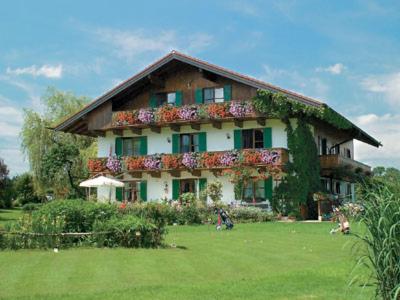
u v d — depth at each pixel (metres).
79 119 34.84
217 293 8.60
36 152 44.62
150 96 34.22
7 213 41.19
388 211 6.59
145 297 8.37
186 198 29.25
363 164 38.78
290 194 29.69
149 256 12.92
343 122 33.03
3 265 11.49
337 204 29.52
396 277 6.55
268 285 9.20
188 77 33.19
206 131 32.66
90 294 8.66
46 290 9.16
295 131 30.25
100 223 14.77
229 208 27.48
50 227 14.30
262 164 29.64
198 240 17.38
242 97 31.38
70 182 43.97
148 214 24.95
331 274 10.12
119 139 35.12
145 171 32.97
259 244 16.08
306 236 18.67
